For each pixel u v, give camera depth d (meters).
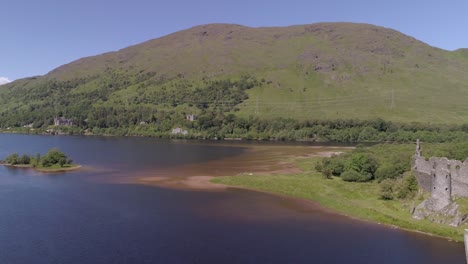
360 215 96.88
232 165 181.25
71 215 97.00
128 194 120.44
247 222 92.62
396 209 99.50
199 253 74.31
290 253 74.88
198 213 99.75
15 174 156.62
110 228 87.38
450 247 77.81
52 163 175.38
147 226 89.00
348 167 136.75
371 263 71.12
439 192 91.38
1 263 69.62
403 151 166.12
